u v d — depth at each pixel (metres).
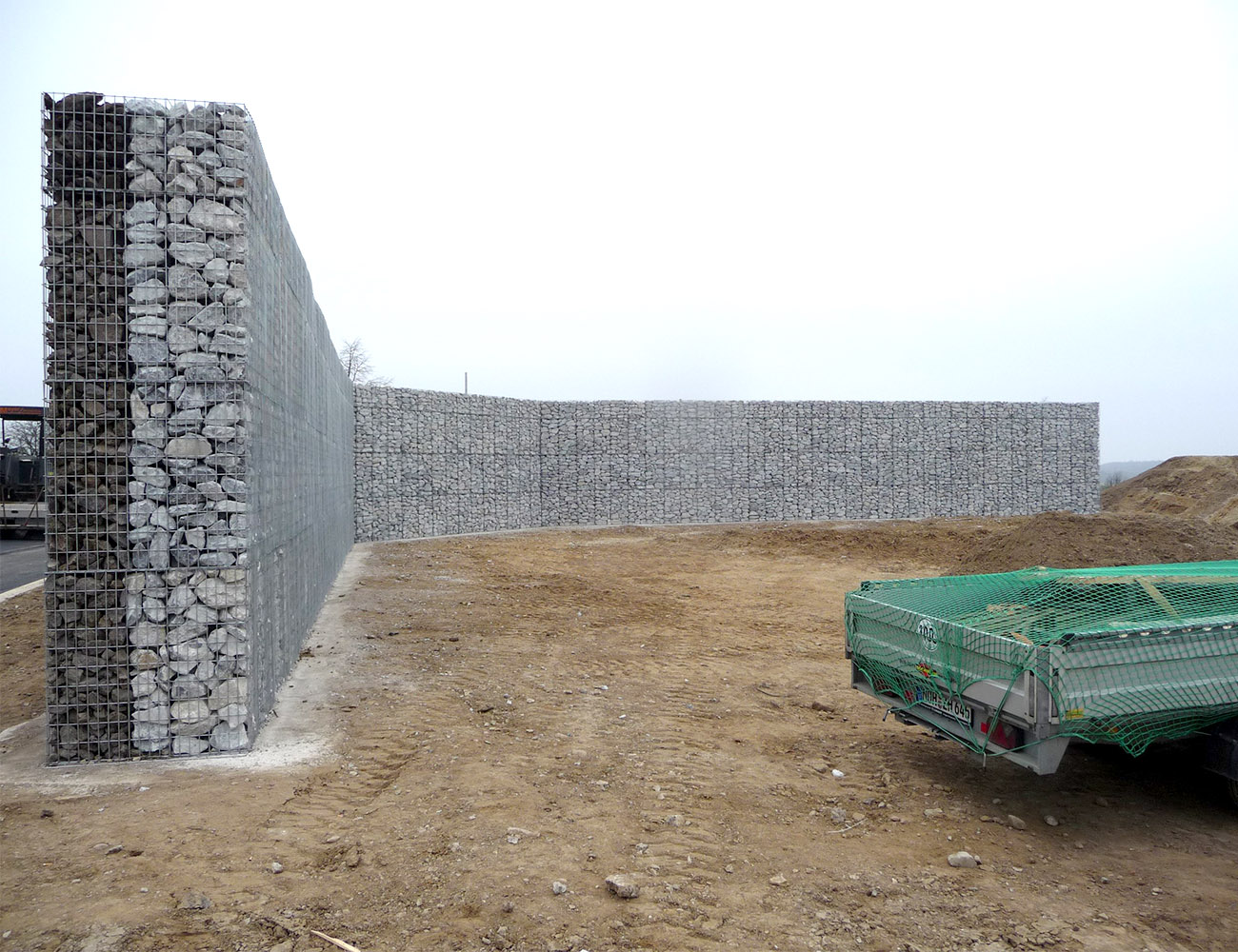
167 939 3.42
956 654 5.05
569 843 4.45
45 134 5.55
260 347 6.35
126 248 5.66
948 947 3.52
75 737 5.64
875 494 31.09
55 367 5.61
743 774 5.70
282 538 7.61
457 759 5.82
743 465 29.91
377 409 22.27
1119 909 3.91
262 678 6.43
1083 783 5.62
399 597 12.99
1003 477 32.59
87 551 5.64
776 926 3.66
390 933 3.52
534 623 11.20
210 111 5.78
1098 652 4.51
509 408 26.61
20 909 3.62
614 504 28.56
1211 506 33.41
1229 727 4.95
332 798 5.09
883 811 5.09
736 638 10.55
